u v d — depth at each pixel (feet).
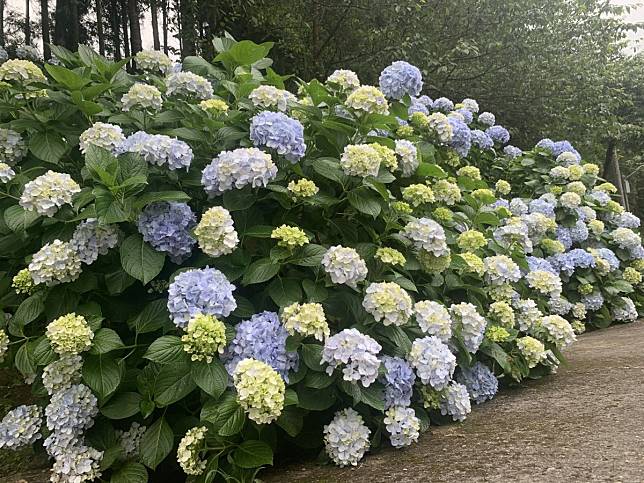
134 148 6.71
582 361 10.29
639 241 17.06
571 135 31.83
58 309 6.36
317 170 7.23
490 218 10.03
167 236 6.31
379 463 5.89
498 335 8.21
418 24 27.53
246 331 5.85
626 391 7.48
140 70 10.28
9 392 9.75
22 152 8.03
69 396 5.96
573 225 16.30
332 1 27.61
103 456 5.98
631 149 48.75
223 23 25.86
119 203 6.28
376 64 26.96
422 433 6.88
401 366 6.46
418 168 9.03
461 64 29.86
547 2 29.53
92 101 7.96
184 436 6.15
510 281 9.41
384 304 6.31
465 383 8.00
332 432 5.95
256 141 7.02
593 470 4.83
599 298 15.14
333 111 8.75
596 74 31.01
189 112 8.22
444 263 7.79
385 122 8.44
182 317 5.67
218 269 6.60
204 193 7.36
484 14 28.63
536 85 30.07
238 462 5.33
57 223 6.72
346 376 5.68
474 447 5.99
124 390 6.19
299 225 7.47
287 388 6.02
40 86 8.39
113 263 6.83
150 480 6.50
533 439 5.95
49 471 7.16
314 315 5.81
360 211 7.37
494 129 18.51
